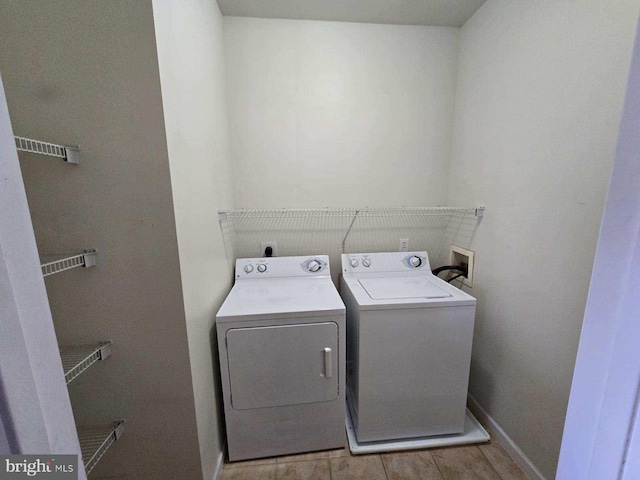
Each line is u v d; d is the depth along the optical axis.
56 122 0.86
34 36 0.82
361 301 1.40
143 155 0.90
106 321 0.99
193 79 1.17
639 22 0.32
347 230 2.04
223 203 1.64
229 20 1.71
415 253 1.93
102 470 1.09
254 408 1.36
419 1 1.58
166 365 1.04
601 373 0.38
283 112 1.84
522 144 1.32
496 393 1.52
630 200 0.34
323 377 1.38
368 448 1.44
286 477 1.32
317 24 1.77
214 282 1.41
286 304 1.40
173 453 1.11
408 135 1.95
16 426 0.36
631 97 0.33
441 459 1.40
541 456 1.24
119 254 0.95
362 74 1.85
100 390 1.03
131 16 0.82
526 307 1.31
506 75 1.42
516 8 1.34
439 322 1.41
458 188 1.89
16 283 0.37
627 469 0.35
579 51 1.03
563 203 1.11
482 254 1.64
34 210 0.90
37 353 0.39
